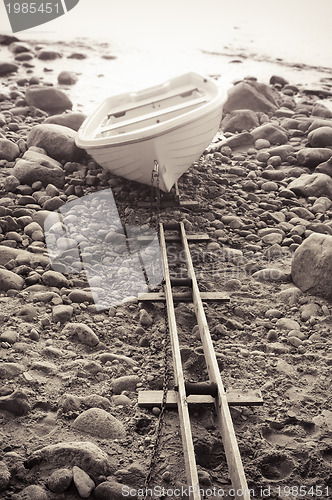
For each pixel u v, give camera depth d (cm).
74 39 1413
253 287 550
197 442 367
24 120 938
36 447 361
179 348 442
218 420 381
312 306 516
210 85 814
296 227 646
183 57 1329
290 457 360
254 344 473
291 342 473
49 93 982
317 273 532
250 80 1126
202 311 471
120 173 691
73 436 372
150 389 418
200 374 436
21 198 678
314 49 1395
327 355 460
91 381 423
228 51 1373
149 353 458
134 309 512
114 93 1109
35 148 775
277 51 1378
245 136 868
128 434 377
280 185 753
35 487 328
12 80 1161
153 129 629
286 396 415
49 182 719
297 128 927
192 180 747
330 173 770
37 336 462
